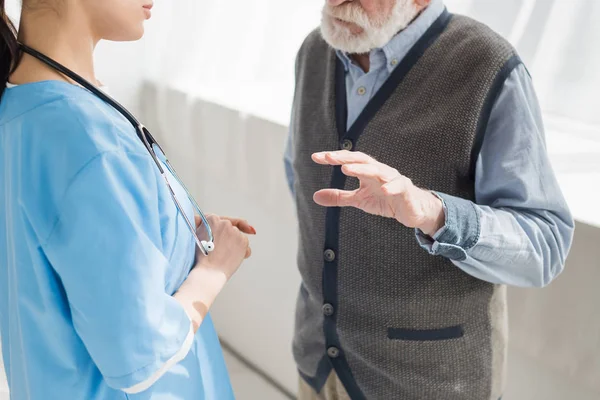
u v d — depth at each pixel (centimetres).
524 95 94
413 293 102
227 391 103
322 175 109
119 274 67
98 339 69
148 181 73
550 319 124
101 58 211
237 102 193
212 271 89
